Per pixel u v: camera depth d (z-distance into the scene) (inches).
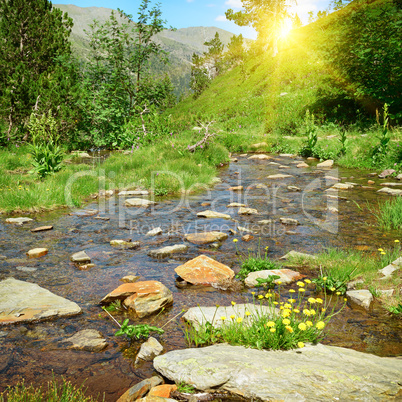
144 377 95.0
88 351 107.0
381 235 224.4
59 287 153.0
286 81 1200.2
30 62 714.2
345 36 760.3
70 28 790.5
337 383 82.5
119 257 191.3
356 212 281.7
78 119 708.0
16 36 703.7
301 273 169.3
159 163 474.3
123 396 85.3
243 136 816.9
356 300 137.0
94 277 164.1
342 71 774.5
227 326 114.7
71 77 709.3
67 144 719.7
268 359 93.6
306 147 637.9
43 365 99.5
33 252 191.6
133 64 878.4
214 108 1327.5
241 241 219.0
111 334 117.3
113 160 546.9
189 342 110.7
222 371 89.1
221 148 622.5
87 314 130.6
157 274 169.2
